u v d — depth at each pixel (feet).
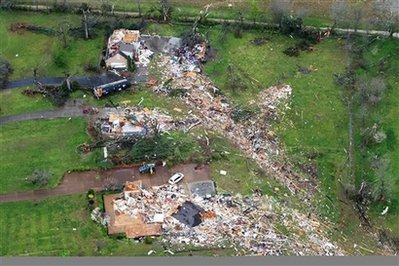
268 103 322.55
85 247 250.78
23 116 309.63
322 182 284.20
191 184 278.67
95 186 276.41
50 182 277.03
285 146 301.22
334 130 309.63
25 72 334.85
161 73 338.34
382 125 311.88
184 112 314.55
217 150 294.87
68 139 297.74
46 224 260.01
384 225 267.59
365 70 345.51
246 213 266.98
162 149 291.58
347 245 257.96
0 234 255.91
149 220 262.26
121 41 349.20
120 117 307.37
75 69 338.13
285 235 259.19
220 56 351.67
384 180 278.87
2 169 283.18
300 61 350.43
